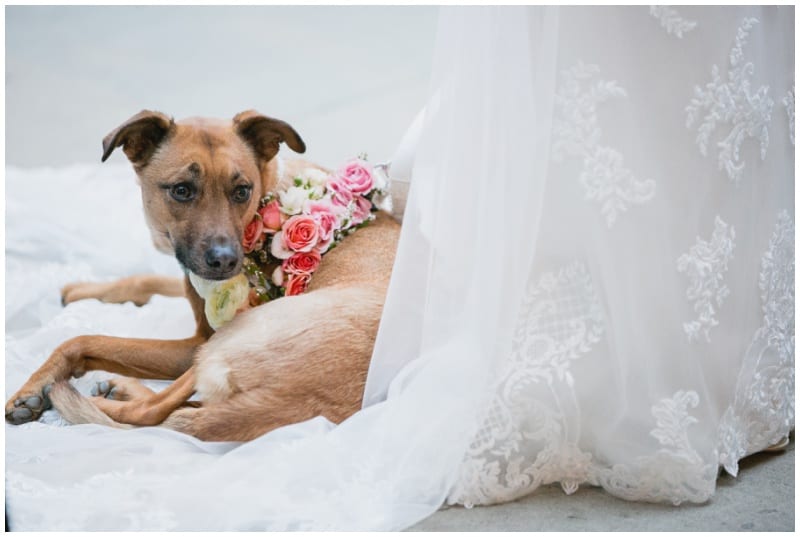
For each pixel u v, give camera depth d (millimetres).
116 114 6727
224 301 2912
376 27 8875
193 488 2309
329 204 3121
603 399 2359
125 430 2639
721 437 2465
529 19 2285
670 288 2338
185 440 2580
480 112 2396
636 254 2307
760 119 2484
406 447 2363
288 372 2629
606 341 2340
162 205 2961
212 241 2861
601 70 2250
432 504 2299
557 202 2303
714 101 2355
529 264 2283
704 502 2383
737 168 2441
